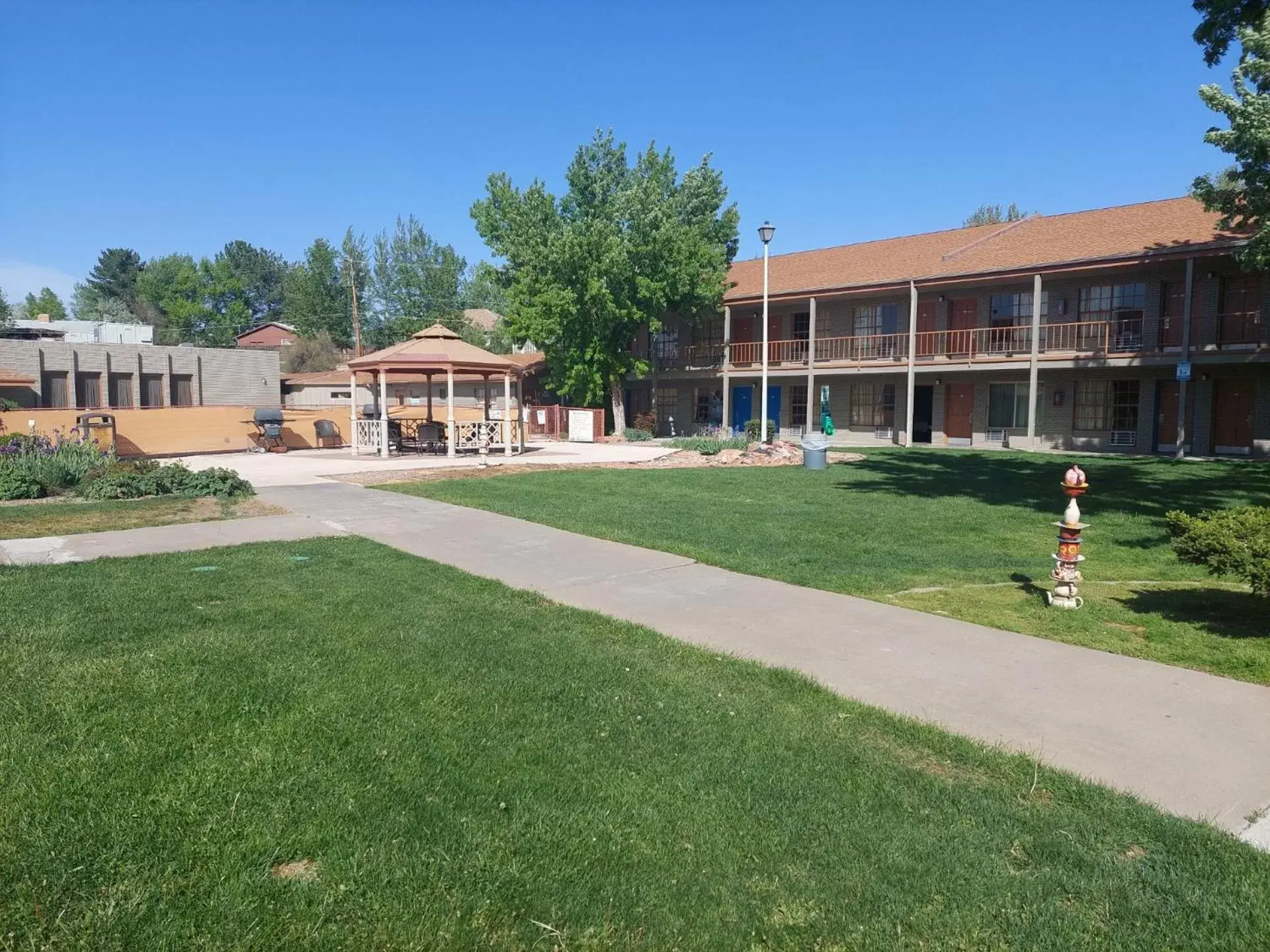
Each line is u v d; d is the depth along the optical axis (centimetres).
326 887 282
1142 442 2455
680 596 714
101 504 1253
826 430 3098
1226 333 2308
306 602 657
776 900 285
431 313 7806
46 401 3284
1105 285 2494
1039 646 575
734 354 3419
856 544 973
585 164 3228
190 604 645
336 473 1748
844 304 3100
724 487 1544
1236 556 568
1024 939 266
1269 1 1363
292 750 383
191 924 262
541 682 484
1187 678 511
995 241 2878
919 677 511
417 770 368
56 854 295
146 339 5250
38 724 404
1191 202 2575
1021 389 2698
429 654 529
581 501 1319
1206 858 311
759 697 471
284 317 8850
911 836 325
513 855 305
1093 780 373
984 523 1130
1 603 640
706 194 3272
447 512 1186
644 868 301
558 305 3008
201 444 2458
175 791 341
